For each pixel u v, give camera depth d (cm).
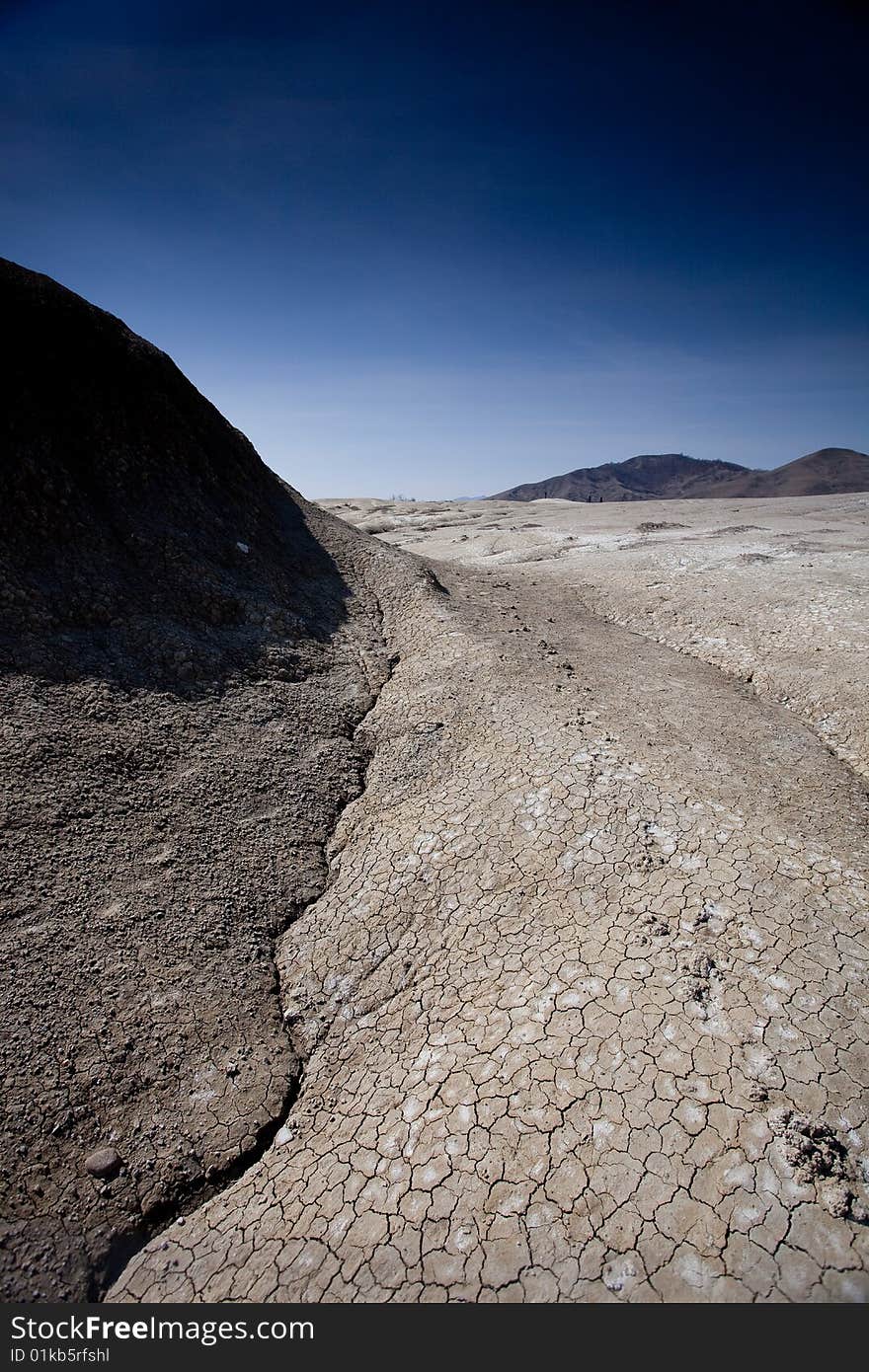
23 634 834
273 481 1666
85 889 618
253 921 646
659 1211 366
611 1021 467
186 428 1309
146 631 946
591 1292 344
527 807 707
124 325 1329
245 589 1159
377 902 649
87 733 771
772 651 1211
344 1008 563
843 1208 352
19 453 975
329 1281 378
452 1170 409
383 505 5119
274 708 949
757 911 530
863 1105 397
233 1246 410
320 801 816
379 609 1365
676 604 1538
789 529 2662
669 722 905
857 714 945
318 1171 439
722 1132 392
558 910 579
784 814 675
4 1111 456
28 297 1133
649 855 608
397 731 939
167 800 743
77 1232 418
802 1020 446
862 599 1355
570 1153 400
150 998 548
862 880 563
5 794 666
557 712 894
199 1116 484
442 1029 509
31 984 531
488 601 1512
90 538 1000
